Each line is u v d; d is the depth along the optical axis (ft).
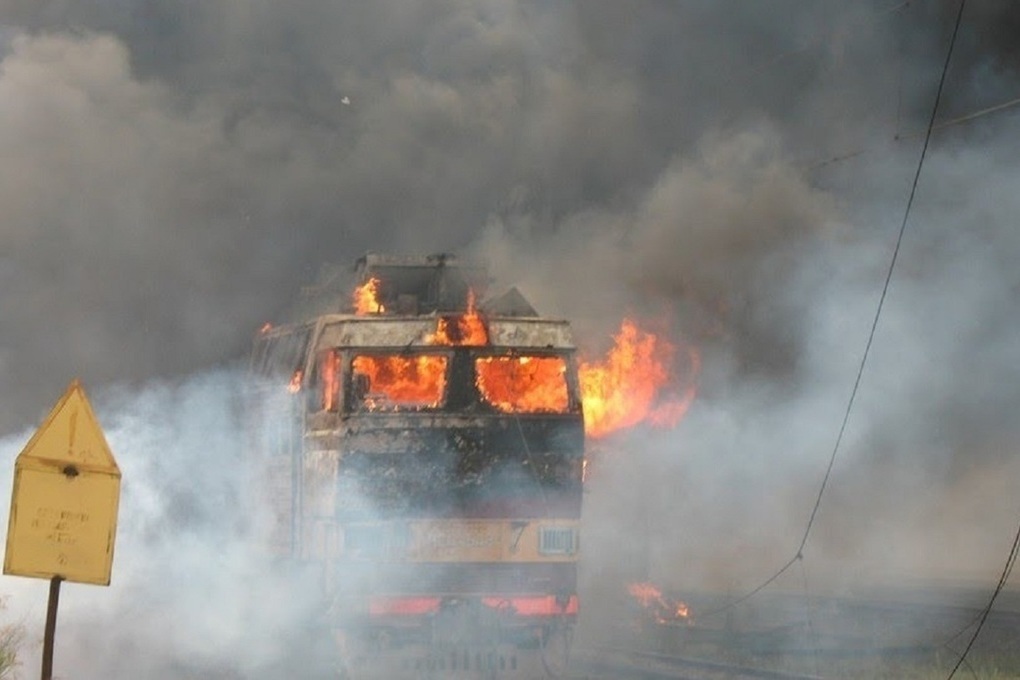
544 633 95.91
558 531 97.25
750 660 103.24
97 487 60.64
